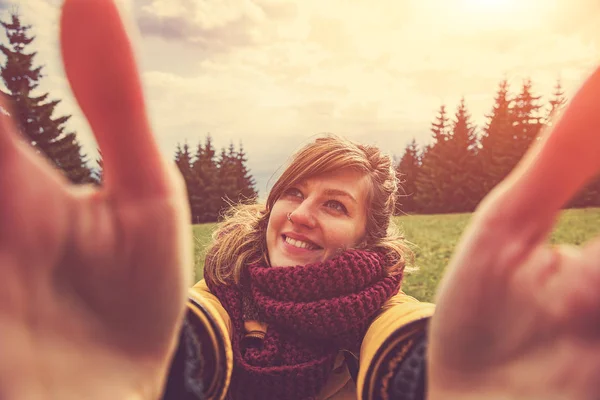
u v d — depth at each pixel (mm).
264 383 1230
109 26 466
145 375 554
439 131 20375
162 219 548
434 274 5391
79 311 512
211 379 958
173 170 565
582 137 504
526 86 20344
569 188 533
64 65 473
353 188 1396
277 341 1284
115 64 474
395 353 993
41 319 483
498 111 20500
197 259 1497
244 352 1308
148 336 558
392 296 1372
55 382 479
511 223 570
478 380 573
